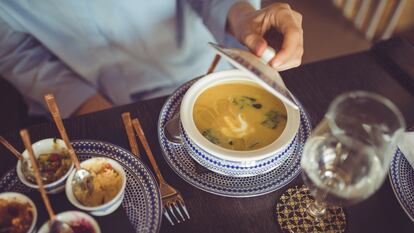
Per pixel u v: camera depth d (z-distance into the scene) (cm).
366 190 62
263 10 91
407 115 87
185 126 74
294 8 193
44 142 76
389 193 74
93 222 65
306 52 176
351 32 185
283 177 76
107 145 80
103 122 85
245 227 71
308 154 68
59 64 130
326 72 94
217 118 78
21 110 123
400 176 75
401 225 71
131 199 73
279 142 72
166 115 85
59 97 126
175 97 87
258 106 80
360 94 69
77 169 71
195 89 80
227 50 70
